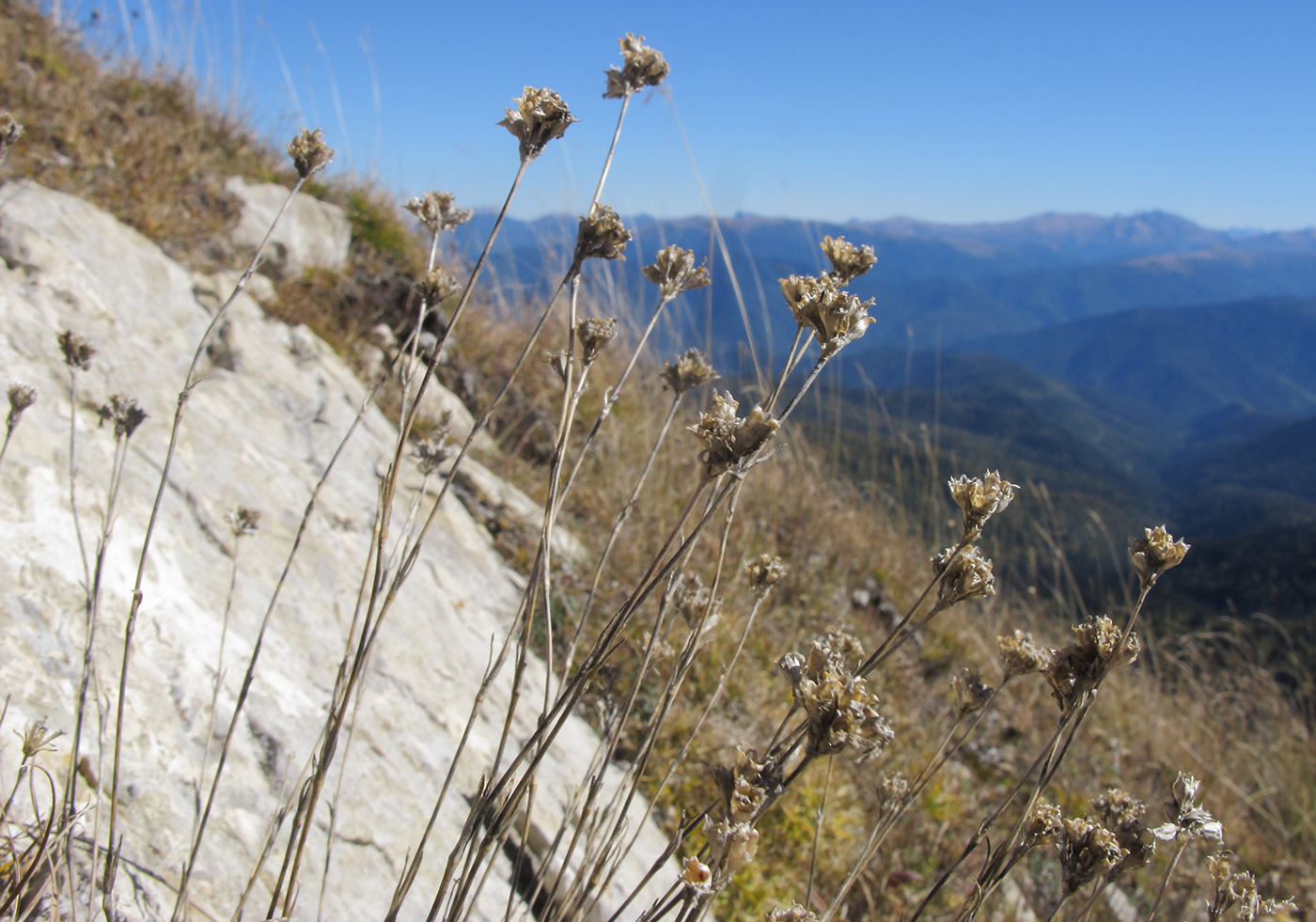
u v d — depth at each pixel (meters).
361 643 0.89
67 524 1.68
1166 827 0.91
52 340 2.19
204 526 2.06
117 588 1.65
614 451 4.26
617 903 1.87
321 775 0.91
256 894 1.38
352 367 3.94
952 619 4.73
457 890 0.82
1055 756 0.90
